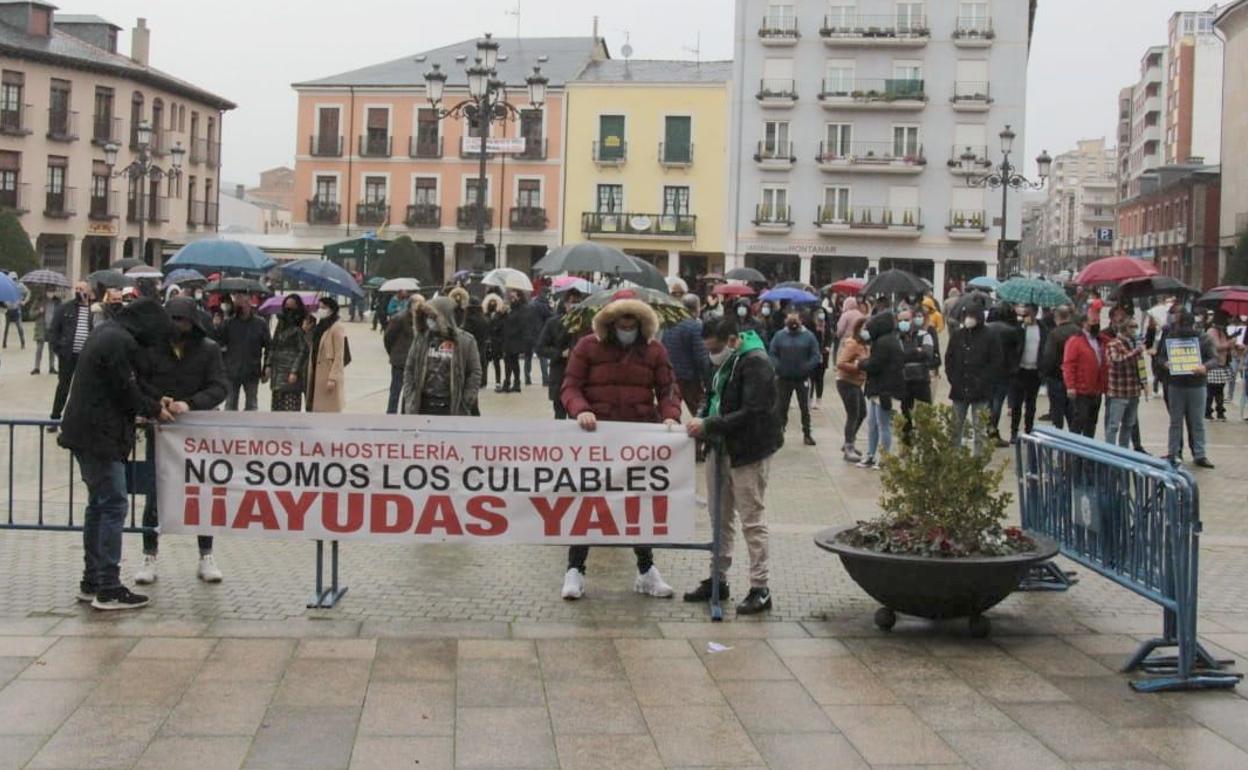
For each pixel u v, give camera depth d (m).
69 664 6.09
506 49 62.38
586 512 7.31
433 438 7.24
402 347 15.27
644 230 56.88
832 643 6.78
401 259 41.00
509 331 21.84
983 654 6.61
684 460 7.32
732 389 7.42
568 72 58.94
